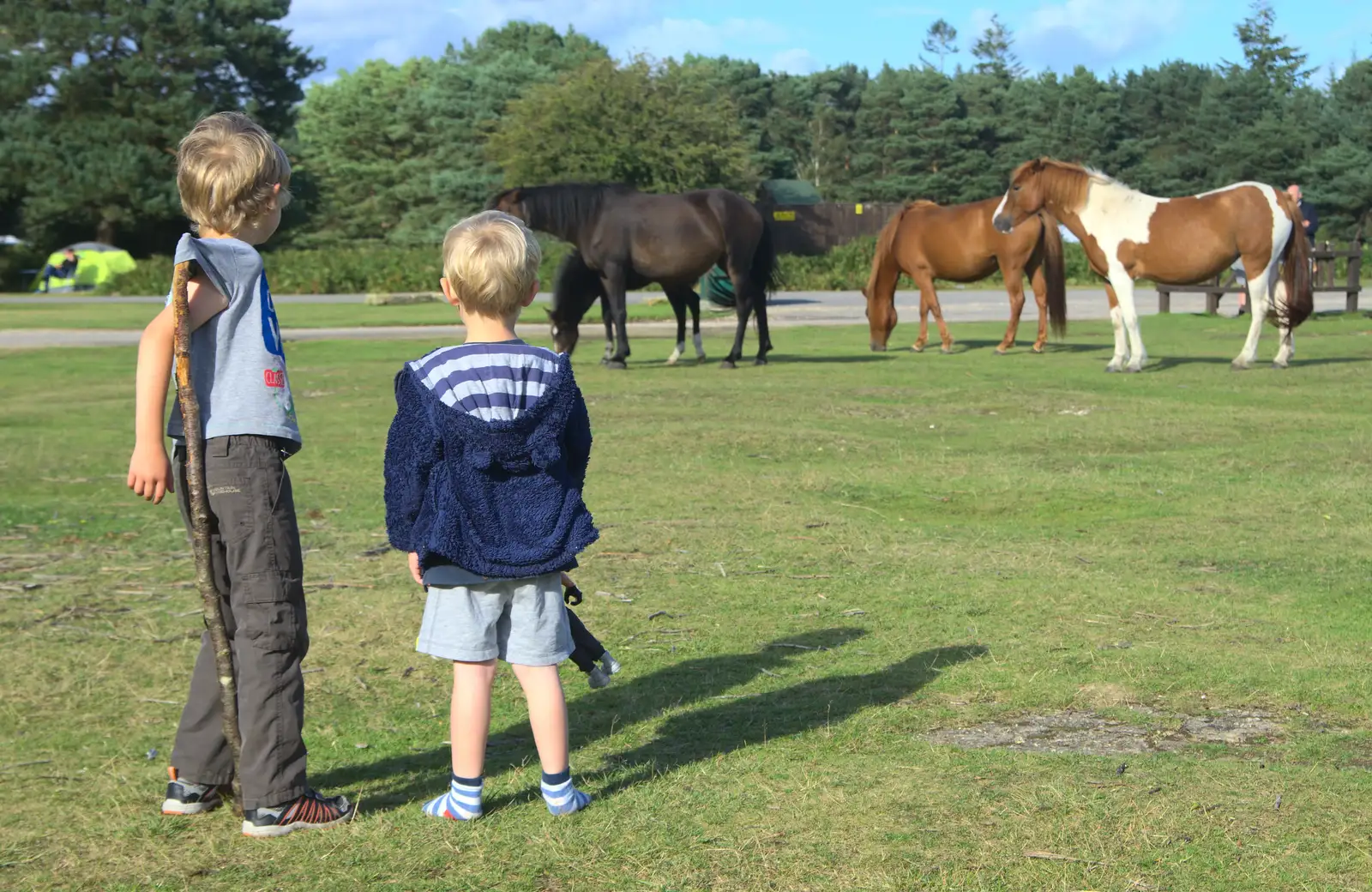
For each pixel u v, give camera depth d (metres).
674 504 7.07
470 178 61.31
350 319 24.62
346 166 70.81
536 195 14.43
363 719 3.81
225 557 3.04
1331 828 2.90
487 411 2.91
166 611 4.95
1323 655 4.28
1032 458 8.62
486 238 3.00
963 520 6.78
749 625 4.75
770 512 6.85
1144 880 2.66
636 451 8.87
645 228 14.43
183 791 3.09
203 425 2.96
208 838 2.96
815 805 3.08
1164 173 81.56
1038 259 16.80
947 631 4.64
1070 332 20.64
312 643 4.54
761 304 15.07
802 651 4.43
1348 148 66.38
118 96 49.84
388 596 5.15
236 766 2.98
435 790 3.26
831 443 9.16
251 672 2.94
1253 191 13.55
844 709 3.80
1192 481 7.67
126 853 2.87
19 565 5.69
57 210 46.94
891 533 6.34
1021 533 6.39
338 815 3.05
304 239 60.75
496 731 3.69
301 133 80.19
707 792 3.18
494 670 3.06
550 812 3.06
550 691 3.03
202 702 3.08
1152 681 4.03
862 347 18.19
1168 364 15.03
